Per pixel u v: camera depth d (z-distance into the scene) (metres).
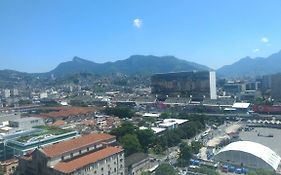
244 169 178.25
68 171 145.25
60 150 161.25
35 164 166.00
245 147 192.88
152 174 174.88
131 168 184.62
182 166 190.75
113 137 199.12
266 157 184.88
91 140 180.50
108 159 167.25
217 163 191.00
